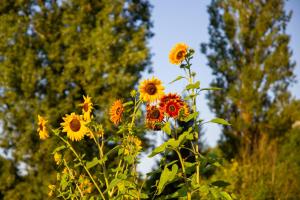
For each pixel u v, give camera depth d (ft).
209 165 12.53
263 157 50.29
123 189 13.33
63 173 15.92
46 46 42.70
